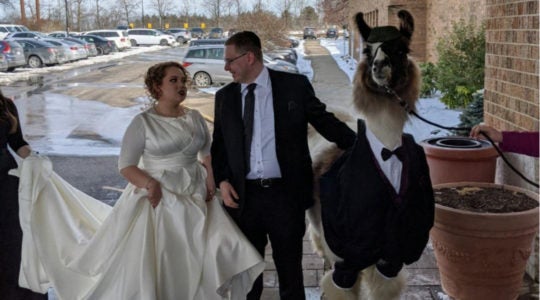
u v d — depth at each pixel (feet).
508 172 14.87
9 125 11.48
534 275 13.01
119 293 10.43
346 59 82.69
